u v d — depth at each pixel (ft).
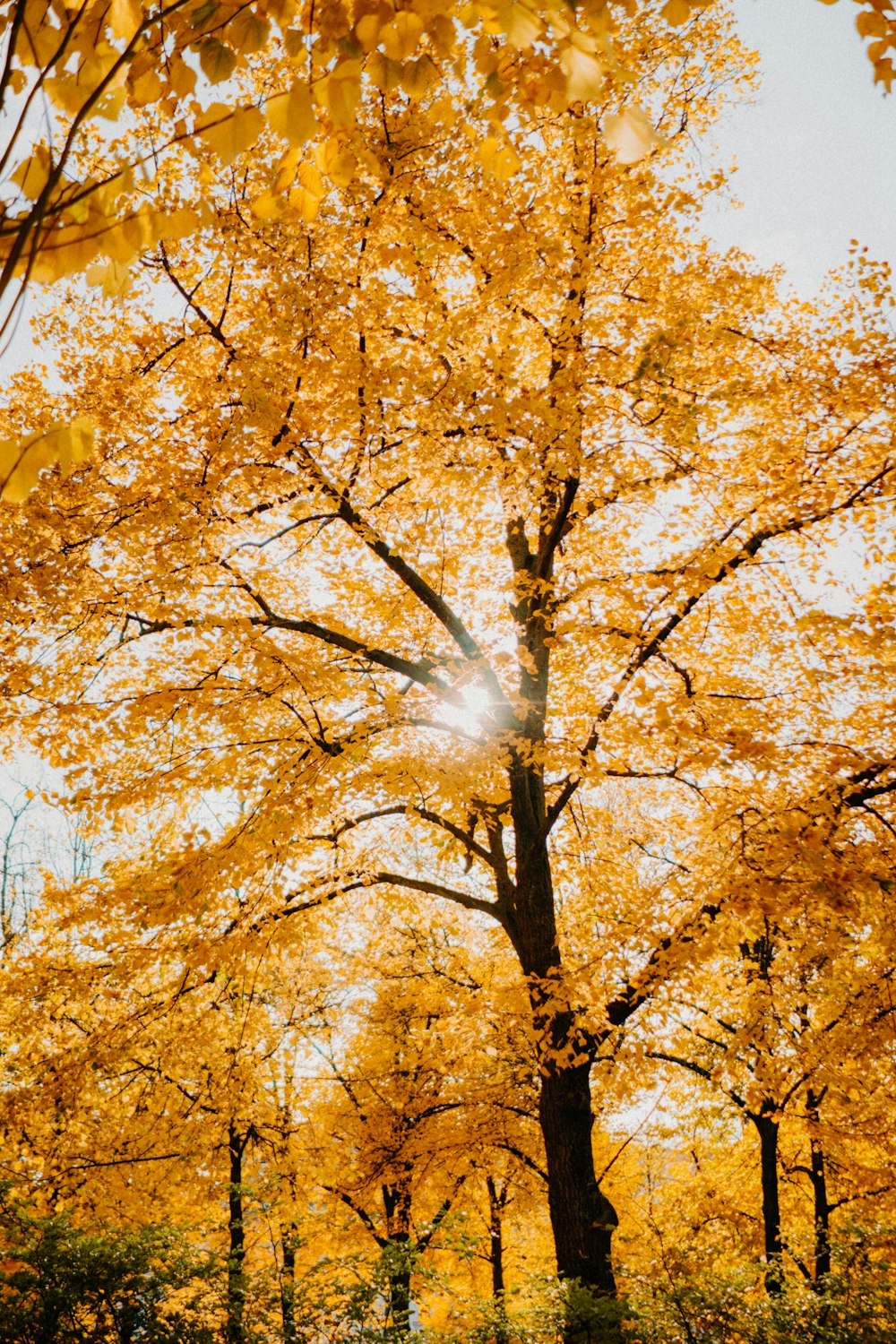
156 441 19.08
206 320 19.19
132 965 21.56
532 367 23.68
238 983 25.73
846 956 26.27
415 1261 26.32
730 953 25.99
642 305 20.20
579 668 24.90
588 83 5.47
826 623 17.85
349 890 26.63
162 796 22.21
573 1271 20.13
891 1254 24.04
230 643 20.24
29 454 4.58
